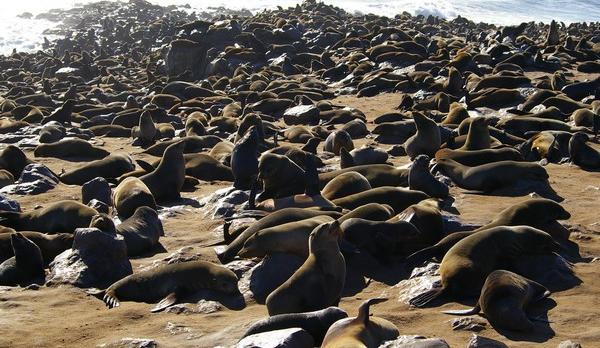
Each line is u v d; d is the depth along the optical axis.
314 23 48.28
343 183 11.80
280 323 6.66
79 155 18.53
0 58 46.00
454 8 74.62
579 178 13.48
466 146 14.41
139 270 9.53
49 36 62.41
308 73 33.97
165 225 11.62
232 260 9.45
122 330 7.66
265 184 11.89
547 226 9.59
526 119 17.72
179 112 25.58
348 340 5.86
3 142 21.38
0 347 7.21
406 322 7.45
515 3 77.62
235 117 23.59
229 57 36.47
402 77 27.88
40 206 13.24
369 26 47.00
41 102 28.94
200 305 8.24
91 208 11.29
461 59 28.31
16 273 9.50
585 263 8.98
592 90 21.88
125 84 34.59
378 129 18.92
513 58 29.09
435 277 8.41
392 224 9.25
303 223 9.10
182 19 67.00
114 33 59.78
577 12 74.25
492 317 7.18
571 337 6.85
